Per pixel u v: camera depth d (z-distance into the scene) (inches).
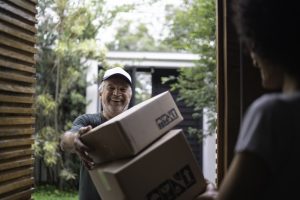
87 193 84.4
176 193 51.0
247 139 27.7
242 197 26.9
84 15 230.2
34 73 77.7
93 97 249.0
